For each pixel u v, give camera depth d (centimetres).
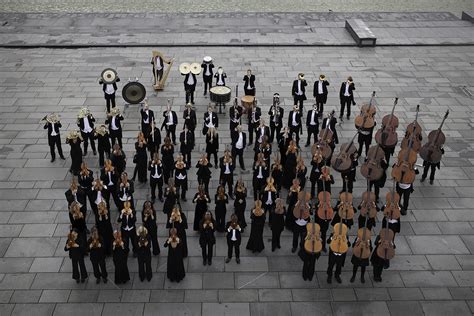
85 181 1554
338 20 3319
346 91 2120
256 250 1470
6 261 1445
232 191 1673
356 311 1305
